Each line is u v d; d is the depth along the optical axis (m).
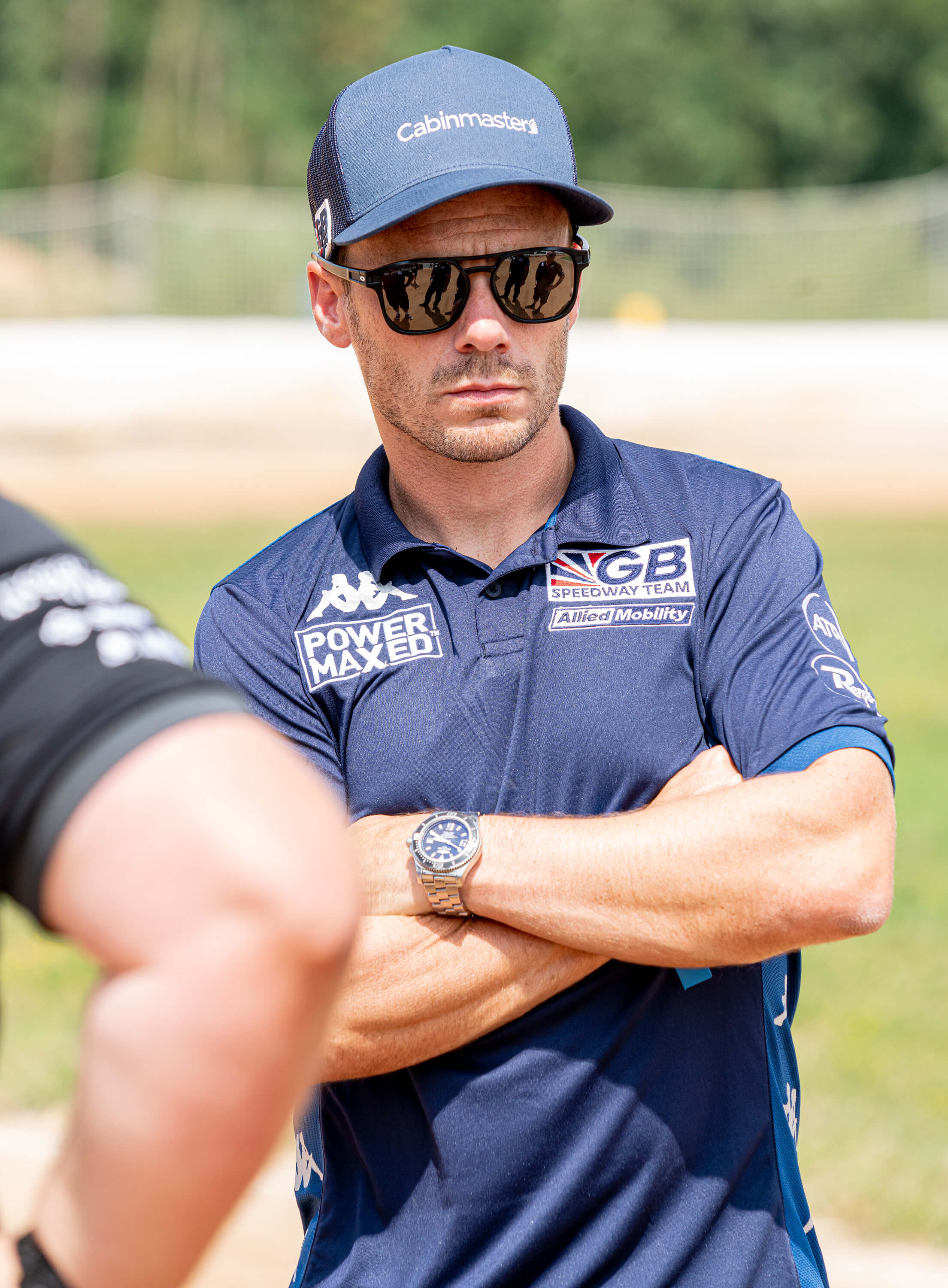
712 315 47.56
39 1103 5.58
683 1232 2.40
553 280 2.53
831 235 48.00
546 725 2.54
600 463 2.73
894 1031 5.97
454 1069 2.44
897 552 19.72
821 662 2.56
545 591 2.62
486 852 2.42
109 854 1.11
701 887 2.36
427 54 2.61
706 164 65.00
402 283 2.51
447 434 2.56
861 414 33.06
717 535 2.65
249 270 47.50
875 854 2.40
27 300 44.12
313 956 1.11
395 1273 2.43
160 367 34.69
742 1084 2.47
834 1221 4.58
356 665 2.63
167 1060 1.09
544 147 2.54
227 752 1.15
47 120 70.31
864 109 66.38
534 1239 2.38
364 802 2.59
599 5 65.12
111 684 1.17
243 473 31.34
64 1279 1.16
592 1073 2.40
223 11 71.75
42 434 33.19
